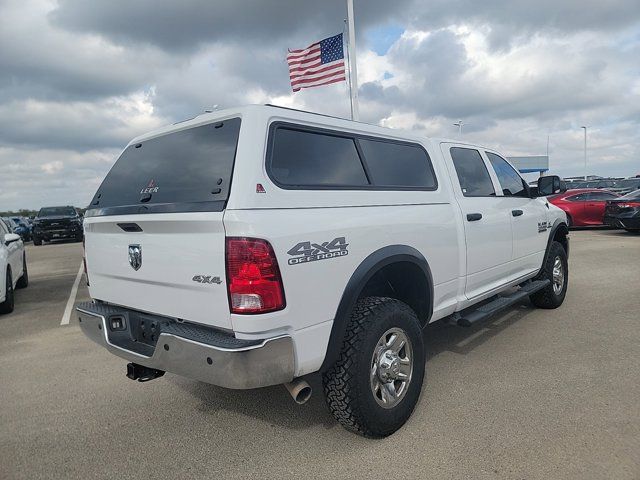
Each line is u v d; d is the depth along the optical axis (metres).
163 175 3.01
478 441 2.91
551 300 5.72
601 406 3.27
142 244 2.90
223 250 2.40
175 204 2.64
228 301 2.41
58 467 2.88
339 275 2.77
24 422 3.48
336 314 2.76
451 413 3.27
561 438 2.89
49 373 4.50
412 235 3.36
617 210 14.18
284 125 2.78
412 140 3.80
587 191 16.38
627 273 7.99
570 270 8.48
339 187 2.95
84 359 4.88
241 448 3.00
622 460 2.65
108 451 3.04
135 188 3.21
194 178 2.75
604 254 10.30
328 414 3.39
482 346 4.60
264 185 2.51
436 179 3.87
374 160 3.34
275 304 2.41
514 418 3.16
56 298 8.40
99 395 3.92
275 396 3.74
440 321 5.48
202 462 2.87
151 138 3.39
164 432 3.25
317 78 12.01
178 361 2.57
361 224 2.94
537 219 5.32
